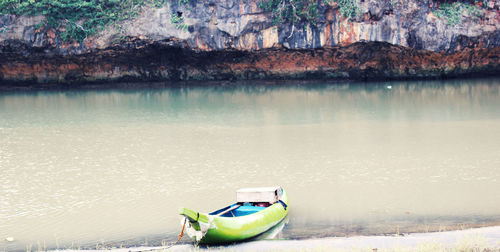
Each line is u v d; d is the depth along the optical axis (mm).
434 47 47094
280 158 21703
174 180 18844
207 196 16859
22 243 13297
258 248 11836
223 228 12156
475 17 46844
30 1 46094
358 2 45812
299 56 51312
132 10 48188
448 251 10453
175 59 52406
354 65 51719
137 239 13250
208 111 35406
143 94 46781
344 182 17969
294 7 46562
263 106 37125
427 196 16031
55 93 48594
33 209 16000
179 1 47531
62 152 23906
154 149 24094
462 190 16516
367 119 30438
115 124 31125
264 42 48562
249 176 19109
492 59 50219
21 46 48094
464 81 49125
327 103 37719
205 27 48062
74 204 16422
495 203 15070
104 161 22047
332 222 13906
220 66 52906
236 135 26844
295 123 29875
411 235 12320
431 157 20969
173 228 14031
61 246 12969
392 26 46156
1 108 38812
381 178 18312
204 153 23016
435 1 47156
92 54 50344
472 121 28609
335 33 47438
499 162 19750
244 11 47375
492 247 10469
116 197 17031
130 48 49719
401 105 35562
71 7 47469
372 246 11414
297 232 13180
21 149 24672
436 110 32906
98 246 12828
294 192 17016
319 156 21844
